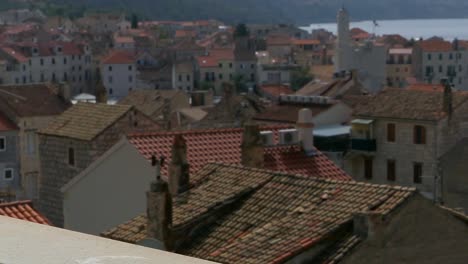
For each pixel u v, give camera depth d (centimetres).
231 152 3681
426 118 6384
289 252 1977
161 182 2281
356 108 6800
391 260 2016
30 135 7106
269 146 3641
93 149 4441
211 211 2342
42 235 743
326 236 2008
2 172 7006
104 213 3753
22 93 7275
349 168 6712
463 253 2117
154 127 4694
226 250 2086
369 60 17425
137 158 3591
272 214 2259
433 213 2080
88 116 4709
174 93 11012
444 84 7275
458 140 6444
